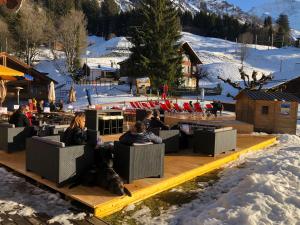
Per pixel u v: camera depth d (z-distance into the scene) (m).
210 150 8.24
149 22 34.31
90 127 10.34
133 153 5.85
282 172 6.62
